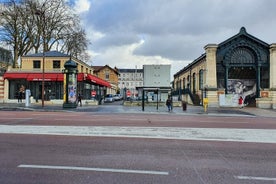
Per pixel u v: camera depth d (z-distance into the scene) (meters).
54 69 43.97
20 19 50.41
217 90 39.59
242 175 6.36
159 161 7.53
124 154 8.29
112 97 61.38
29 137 11.01
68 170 6.57
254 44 40.75
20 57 49.12
